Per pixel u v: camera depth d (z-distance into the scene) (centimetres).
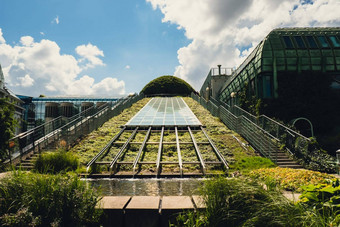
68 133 1647
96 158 1242
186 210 338
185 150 1436
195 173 1093
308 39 2209
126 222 338
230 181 333
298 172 757
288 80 2091
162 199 378
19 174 349
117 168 1188
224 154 1362
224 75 4006
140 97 4166
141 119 2252
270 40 2186
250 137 1562
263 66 2125
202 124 2067
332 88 2070
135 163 1150
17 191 313
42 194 311
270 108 2062
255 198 303
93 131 1881
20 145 1256
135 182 970
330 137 1898
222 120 2259
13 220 265
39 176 346
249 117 2002
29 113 4444
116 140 1641
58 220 286
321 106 2030
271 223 257
